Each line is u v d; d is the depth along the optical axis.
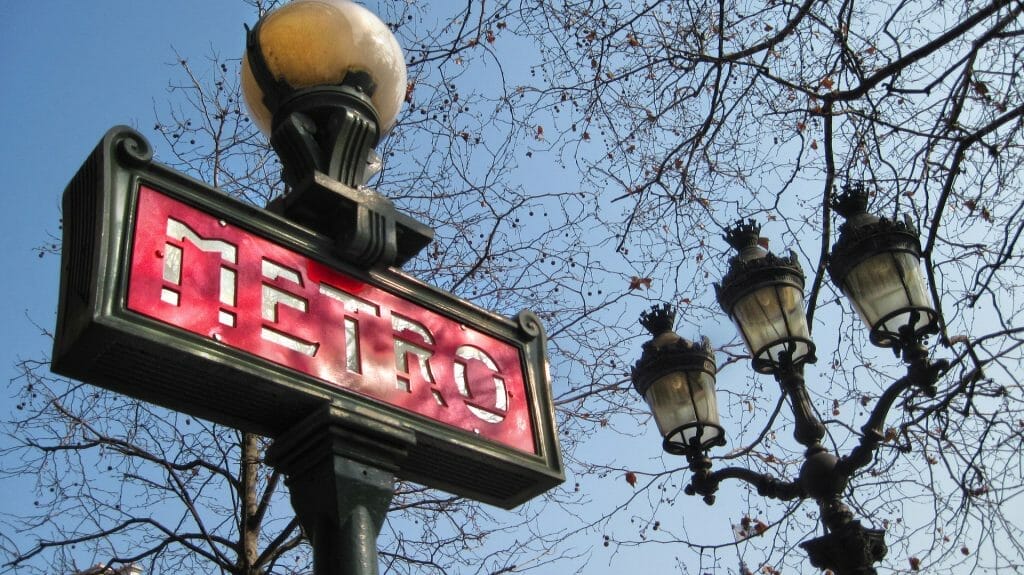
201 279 1.99
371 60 2.54
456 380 2.38
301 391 2.02
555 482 2.46
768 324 5.35
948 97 6.29
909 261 5.11
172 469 7.85
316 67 2.48
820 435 5.21
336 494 1.95
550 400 2.60
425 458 2.26
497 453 2.34
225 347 1.94
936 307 6.40
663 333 5.84
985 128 5.97
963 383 6.40
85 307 1.81
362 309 2.28
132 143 2.02
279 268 2.17
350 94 2.46
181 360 1.87
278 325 2.08
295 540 7.54
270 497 7.60
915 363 4.96
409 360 2.30
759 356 5.38
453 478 2.37
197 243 2.04
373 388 2.17
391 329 2.31
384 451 2.08
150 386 1.93
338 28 2.51
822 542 4.96
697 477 5.46
